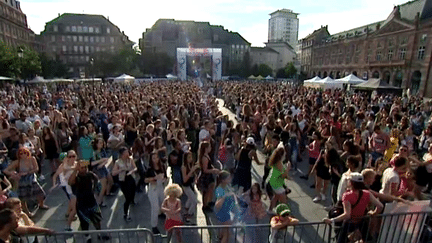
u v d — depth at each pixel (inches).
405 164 176.4
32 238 151.6
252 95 765.3
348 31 2628.0
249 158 232.5
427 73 1583.4
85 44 3152.1
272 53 4202.8
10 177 204.1
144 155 289.9
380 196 159.2
